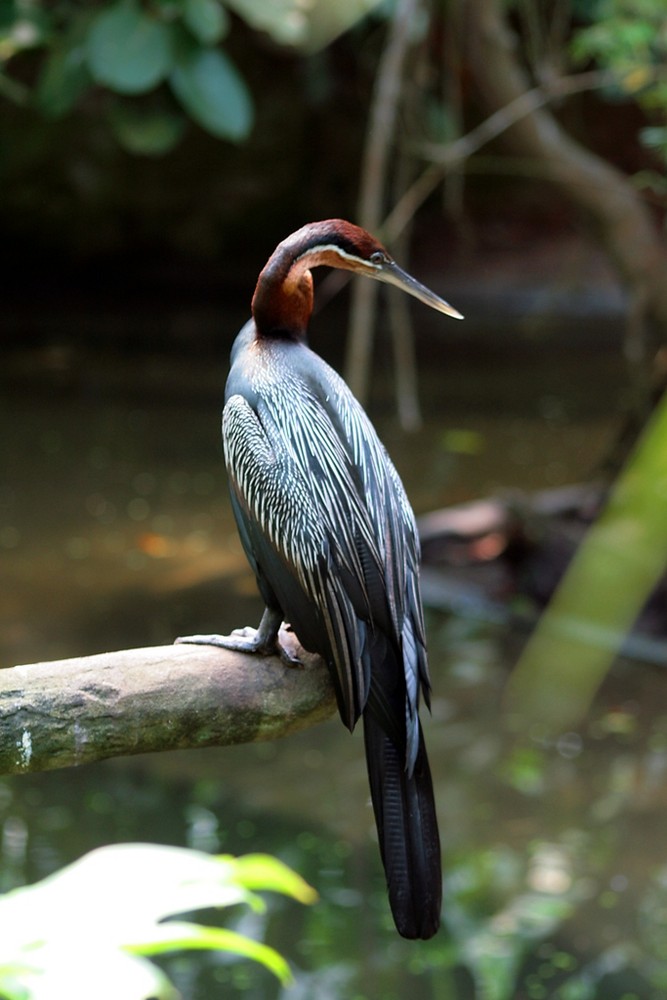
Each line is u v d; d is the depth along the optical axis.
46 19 10.00
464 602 13.88
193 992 7.71
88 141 29.44
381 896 8.66
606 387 23.53
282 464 4.69
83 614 13.27
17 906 3.01
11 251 31.47
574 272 16.44
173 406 22.22
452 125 12.50
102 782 10.28
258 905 3.21
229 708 4.52
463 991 7.64
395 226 11.41
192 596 13.88
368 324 9.88
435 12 13.41
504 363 25.42
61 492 17.67
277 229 32.34
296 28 9.57
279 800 9.96
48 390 23.12
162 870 3.13
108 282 31.70
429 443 20.06
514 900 8.62
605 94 12.81
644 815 9.68
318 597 4.49
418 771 4.29
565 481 17.98
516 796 10.01
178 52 8.87
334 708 4.71
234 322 28.75
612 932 8.23
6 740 4.19
